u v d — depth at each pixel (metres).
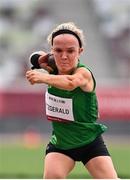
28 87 59.88
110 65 64.38
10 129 59.47
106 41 66.00
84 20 67.88
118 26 67.06
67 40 12.68
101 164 13.29
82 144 13.36
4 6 68.38
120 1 68.75
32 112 59.34
